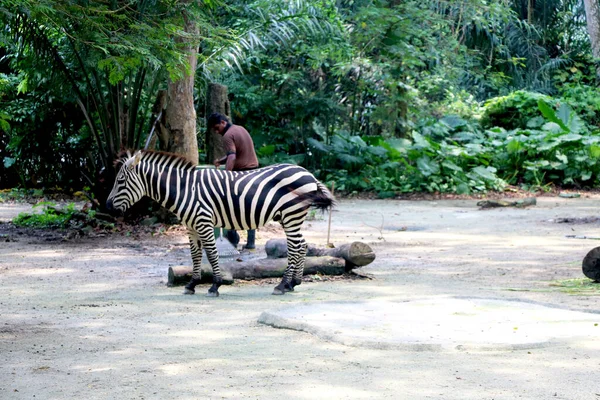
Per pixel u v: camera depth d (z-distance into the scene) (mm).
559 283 9062
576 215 17125
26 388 5082
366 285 9031
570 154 23531
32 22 12516
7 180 23297
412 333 6324
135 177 8508
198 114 22203
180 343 6297
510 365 5473
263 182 8562
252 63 23859
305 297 8289
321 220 16516
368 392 4883
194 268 8602
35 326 6988
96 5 10320
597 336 6270
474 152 23516
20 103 20531
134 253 11781
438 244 12945
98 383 5172
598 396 4773
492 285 8992
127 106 14891
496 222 16156
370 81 25219
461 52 29562
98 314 7508
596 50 33500
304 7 21297
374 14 23578
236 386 5051
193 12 11836
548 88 33906
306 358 5738
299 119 23859
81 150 21969
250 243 11766
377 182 22750
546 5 36094
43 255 11547
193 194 8461
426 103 27328
